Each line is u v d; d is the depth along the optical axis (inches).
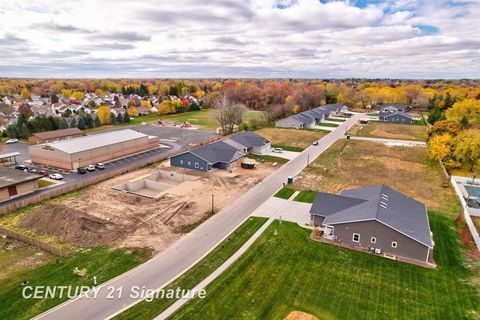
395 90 6786.4
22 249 1214.9
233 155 2267.5
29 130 3442.4
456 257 1169.4
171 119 4768.7
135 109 5113.2
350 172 2191.2
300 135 3400.6
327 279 1039.0
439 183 1983.3
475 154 2139.5
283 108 4616.1
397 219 1205.7
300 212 1533.0
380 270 1087.0
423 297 961.5
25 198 1691.7
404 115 4244.6
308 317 879.7
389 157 2568.9
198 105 5920.3
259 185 1908.2
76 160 2191.2
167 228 1373.0
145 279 1034.1
